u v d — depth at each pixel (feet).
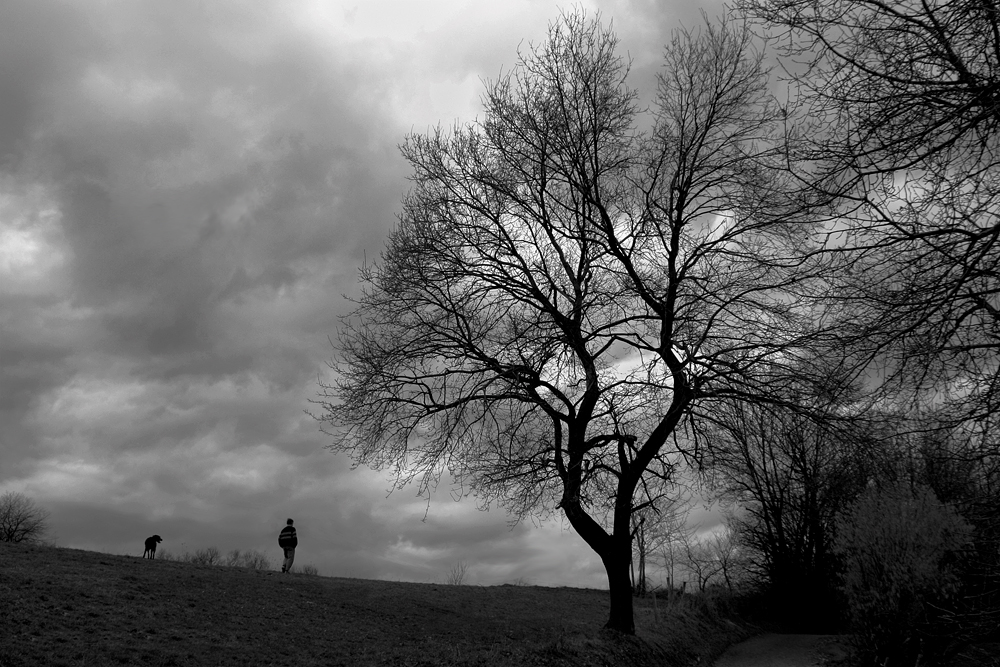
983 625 37.91
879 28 23.52
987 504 34.81
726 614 106.22
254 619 56.44
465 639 62.03
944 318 25.05
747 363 55.42
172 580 66.03
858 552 56.90
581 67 63.57
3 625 42.55
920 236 23.85
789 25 24.61
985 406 26.73
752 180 54.44
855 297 26.27
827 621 111.96
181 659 41.88
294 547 92.07
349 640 54.95
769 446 63.77
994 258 23.76
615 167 64.23
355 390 62.59
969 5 21.62
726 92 59.98
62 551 78.02
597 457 63.87
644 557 120.78
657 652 63.77
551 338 59.88
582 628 70.85
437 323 63.16
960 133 23.03
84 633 43.93
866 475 48.91
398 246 63.72
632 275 61.00
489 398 61.98
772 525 122.11
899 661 53.72
